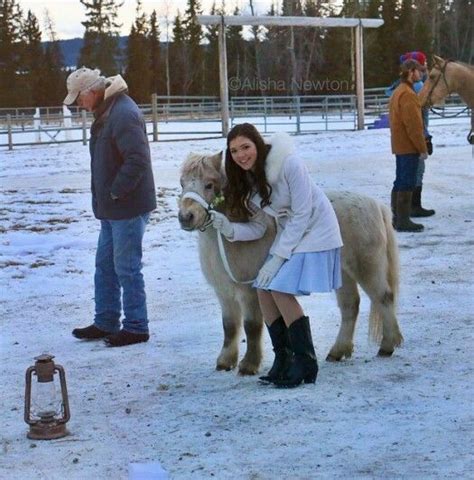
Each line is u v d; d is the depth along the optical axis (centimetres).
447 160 1933
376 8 6397
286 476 396
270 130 3053
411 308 730
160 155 2280
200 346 645
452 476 389
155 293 830
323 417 474
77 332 679
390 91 1262
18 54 7044
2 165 2203
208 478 397
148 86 7025
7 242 1114
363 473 396
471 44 6994
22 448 446
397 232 1123
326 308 742
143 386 549
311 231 515
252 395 518
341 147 2388
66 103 652
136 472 401
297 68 6141
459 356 589
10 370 596
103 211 650
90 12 7756
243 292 551
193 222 515
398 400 500
